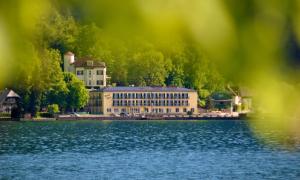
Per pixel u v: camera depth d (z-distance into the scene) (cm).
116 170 14888
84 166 15750
